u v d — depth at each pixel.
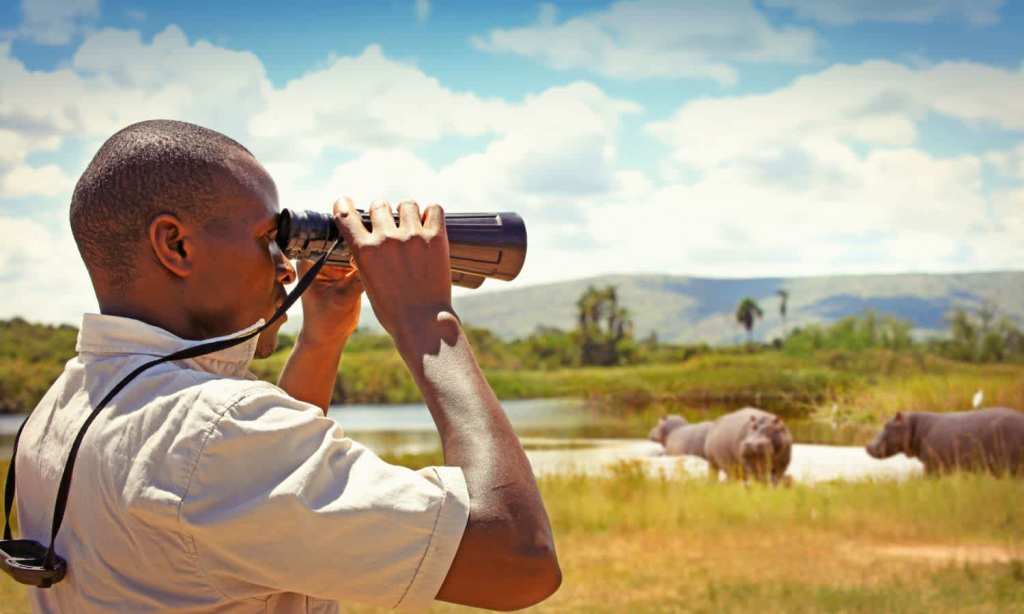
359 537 1.13
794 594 6.55
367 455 1.20
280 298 1.38
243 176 1.32
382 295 1.29
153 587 1.17
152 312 1.31
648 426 25.45
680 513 9.70
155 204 1.27
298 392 1.67
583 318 64.88
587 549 8.21
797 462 15.29
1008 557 7.68
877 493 10.29
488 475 1.18
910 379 28.14
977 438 12.34
